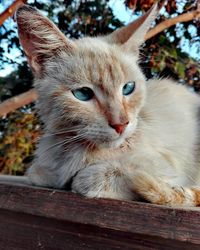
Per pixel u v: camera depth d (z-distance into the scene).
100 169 0.24
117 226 0.21
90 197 0.22
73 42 0.29
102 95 0.26
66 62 0.28
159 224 0.20
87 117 0.26
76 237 0.23
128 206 0.21
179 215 0.20
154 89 0.35
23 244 0.25
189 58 0.66
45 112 0.28
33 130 0.67
